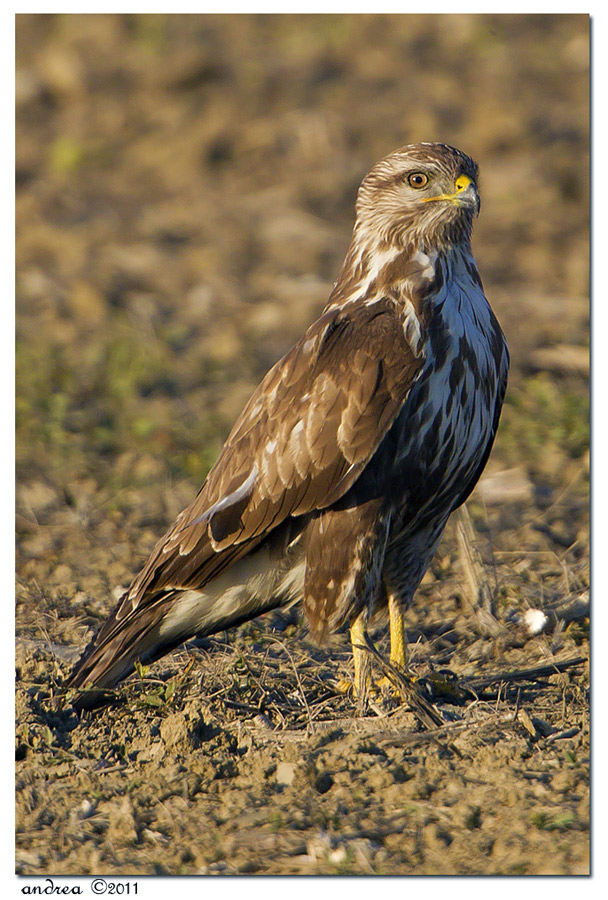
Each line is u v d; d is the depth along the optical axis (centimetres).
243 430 1038
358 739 892
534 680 1024
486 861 755
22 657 1078
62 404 1748
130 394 1806
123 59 3272
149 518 1445
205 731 938
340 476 975
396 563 1056
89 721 977
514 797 816
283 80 3062
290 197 2594
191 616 1051
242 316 2133
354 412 970
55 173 2784
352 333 992
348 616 998
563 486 1485
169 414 1734
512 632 1132
